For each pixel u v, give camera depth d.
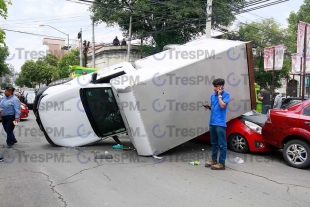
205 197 4.84
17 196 4.79
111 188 5.21
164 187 5.29
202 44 8.52
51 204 4.48
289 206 4.55
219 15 19.33
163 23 23.89
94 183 5.47
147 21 24.95
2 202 4.53
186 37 25.00
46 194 4.89
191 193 5.02
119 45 29.58
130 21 23.64
